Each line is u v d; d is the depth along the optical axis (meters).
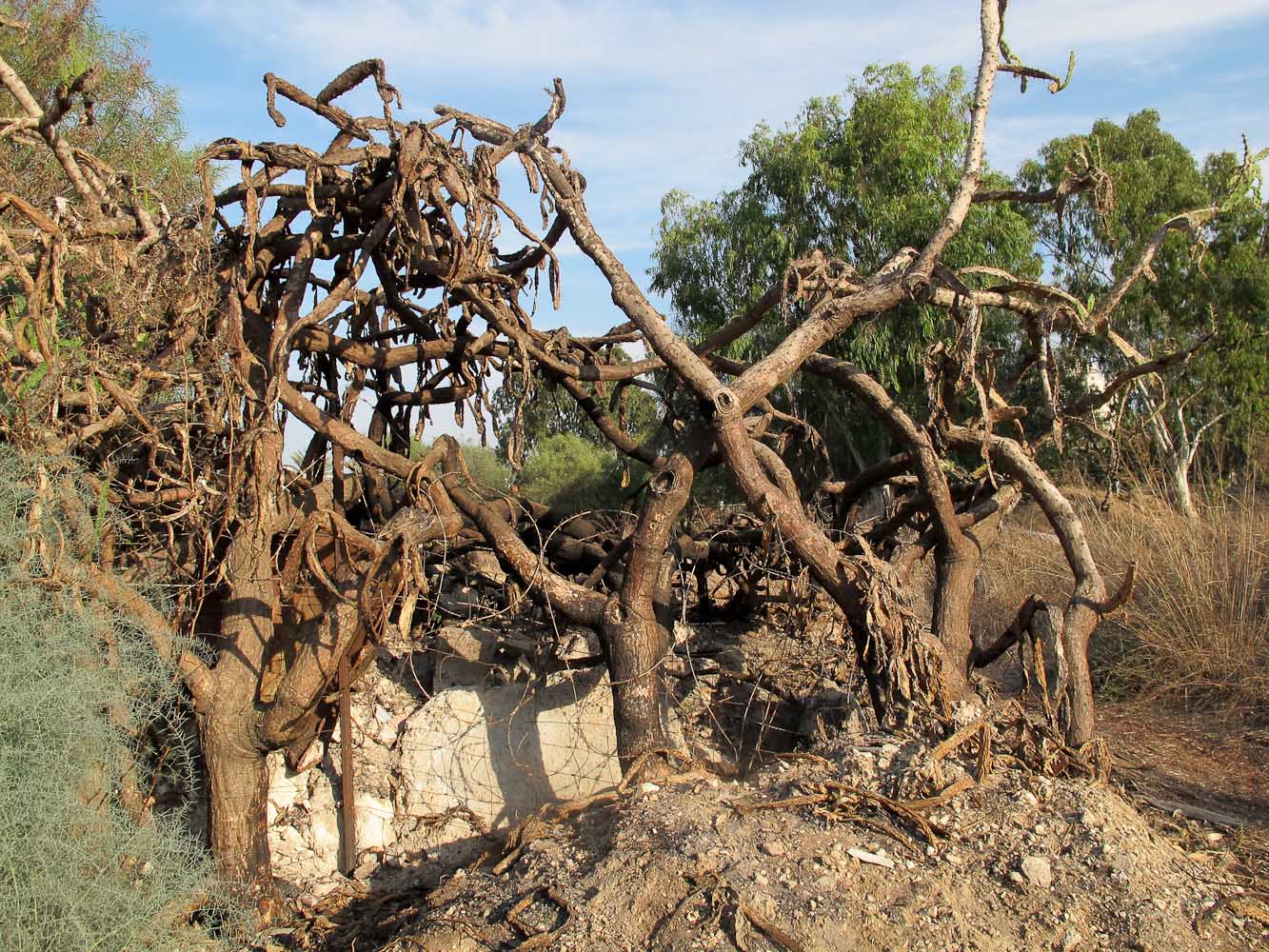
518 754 5.04
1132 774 5.30
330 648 4.03
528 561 4.80
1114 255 20.03
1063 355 5.57
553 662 5.43
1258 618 7.02
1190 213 5.54
